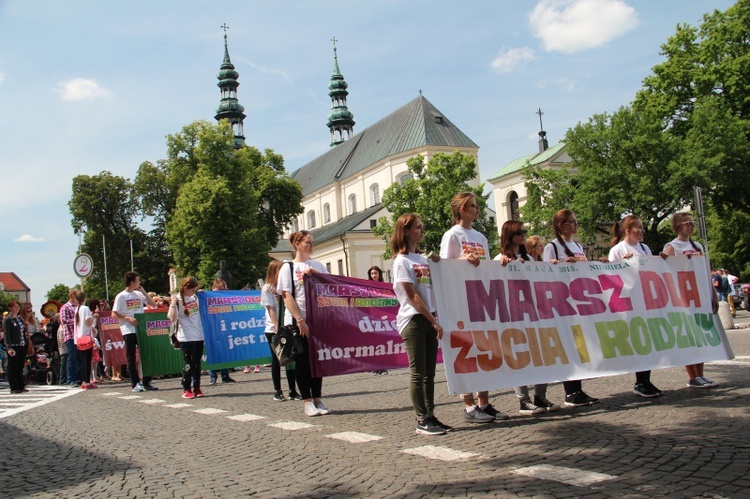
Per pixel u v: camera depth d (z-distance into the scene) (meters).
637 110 43.41
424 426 6.53
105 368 18.95
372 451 5.91
